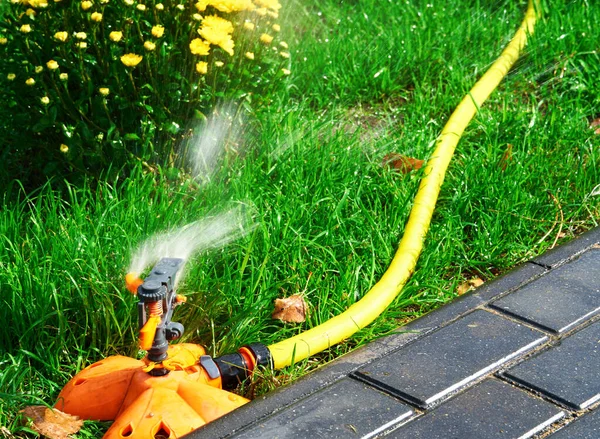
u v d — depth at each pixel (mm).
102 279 1555
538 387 1474
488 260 1683
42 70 1670
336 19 2268
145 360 1467
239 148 1812
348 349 1566
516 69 2076
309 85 2020
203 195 1694
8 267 1545
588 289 1609
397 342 1546
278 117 1876
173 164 1757
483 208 1739
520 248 1695
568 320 1562
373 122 1976
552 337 1543
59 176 1735
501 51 2107
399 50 2092
